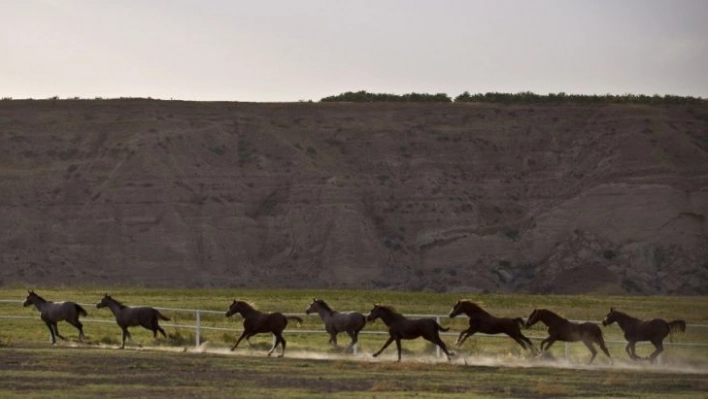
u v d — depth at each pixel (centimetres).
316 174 15138
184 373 3338
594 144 16038
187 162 15125
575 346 4584
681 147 15475
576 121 16712
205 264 13788
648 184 14500
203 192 14700
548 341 3831
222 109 16712
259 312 4047
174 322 5525
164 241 13888
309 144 16138
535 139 16425
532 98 18575
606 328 5903
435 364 3719
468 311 3856
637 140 15650
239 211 14525
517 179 15700
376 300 8756
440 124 16775
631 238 13862
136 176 14638
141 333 5034
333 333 4150
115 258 13738
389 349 4309
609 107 17050
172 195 14438
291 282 13512
